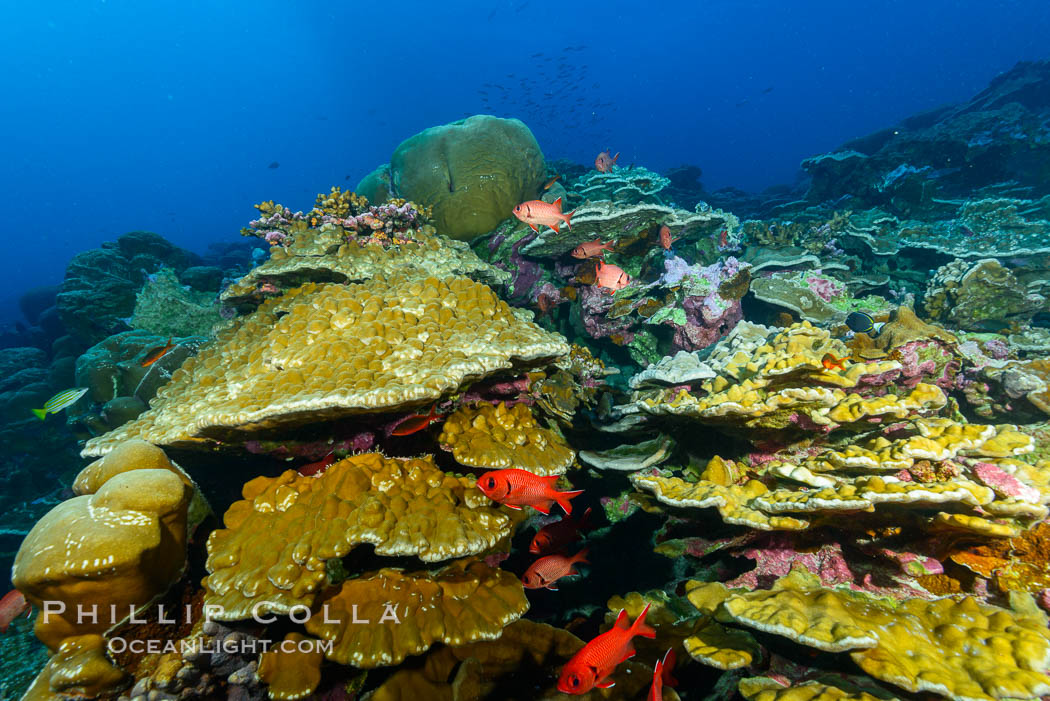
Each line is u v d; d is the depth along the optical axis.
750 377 3.41
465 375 2.87
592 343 7.65
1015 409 4.11
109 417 5.32
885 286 8.02
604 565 4.48
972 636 2.13
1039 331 5.74
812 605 2.27
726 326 6.23
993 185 11.09
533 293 7.68
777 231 8.71
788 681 2.38
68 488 7.08
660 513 3.57
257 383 2.97
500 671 2.99
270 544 2.57
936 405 3.02
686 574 3.60
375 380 2.81
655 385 4.25
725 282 5.95
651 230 6.98
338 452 3.37
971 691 1.84
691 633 2.93
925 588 2.59
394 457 3.40
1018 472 2.45
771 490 3.13
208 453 3.58
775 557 3.04
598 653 2.24
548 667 3.03
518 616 2.79
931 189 10.35
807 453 3.36
